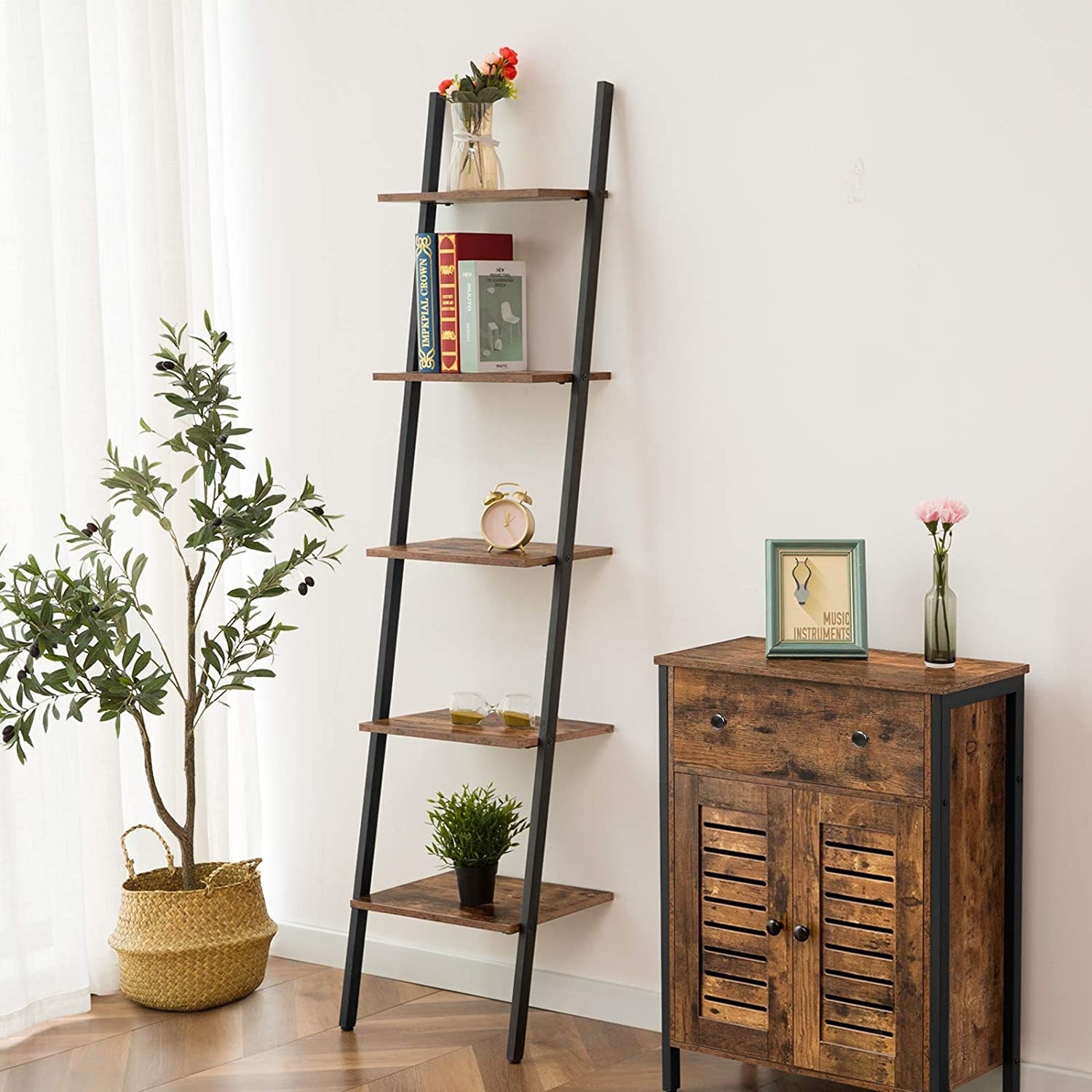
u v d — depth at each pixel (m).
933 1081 2.83
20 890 3.58
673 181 3.42
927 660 2.96
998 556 3.10
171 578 3.91
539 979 3.71
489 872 3.50
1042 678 3.06
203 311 3.97
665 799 3.14
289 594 4.08
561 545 3.41
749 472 3.38
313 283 3.98
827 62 3.22
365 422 3.93
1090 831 3.03
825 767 2.92
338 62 3.89
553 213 3.59
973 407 3.11
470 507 3.78
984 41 3.05
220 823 4.06
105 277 3.80
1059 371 3.02
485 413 3.74
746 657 3.09
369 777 3.67
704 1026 3.11
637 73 3.45
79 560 3.70
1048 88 2.99
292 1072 3.30
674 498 3.48
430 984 3.88
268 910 4.16
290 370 4.04
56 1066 3.35
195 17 3.94
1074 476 3.01
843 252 3.23
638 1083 3.24
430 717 3.68
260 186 4.04
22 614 3.29
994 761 2.97
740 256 3.36
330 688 4.04
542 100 3.58
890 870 2.86
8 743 3.23
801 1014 2.98
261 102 4.02
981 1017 2.98
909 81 3.13
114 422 3.83
